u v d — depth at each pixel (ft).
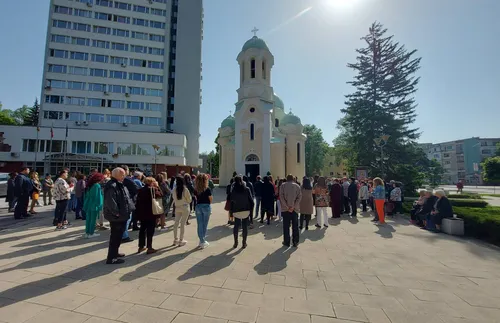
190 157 155.63
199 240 22.98
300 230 28.71
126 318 10.51
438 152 287.28
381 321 10.66
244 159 88.28
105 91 139.85
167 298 12.30
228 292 13.04
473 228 26.03
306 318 10.76
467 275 15.92
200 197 21.54
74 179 38.22
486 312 11.54
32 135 113.09
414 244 23.04
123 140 123.75
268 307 11.60
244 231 21.44
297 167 99.60
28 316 10.50
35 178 47.14
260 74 93.81
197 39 162.50
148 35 151.33
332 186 38.37
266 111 86.43
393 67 97.19
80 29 139.13
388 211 39.86
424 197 32.35
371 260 18.52
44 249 20.18
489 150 252.42
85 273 15.31
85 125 135.13
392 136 90.43
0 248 20.43
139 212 19.38
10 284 13.58
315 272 16.01
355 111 98.84
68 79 134.82
